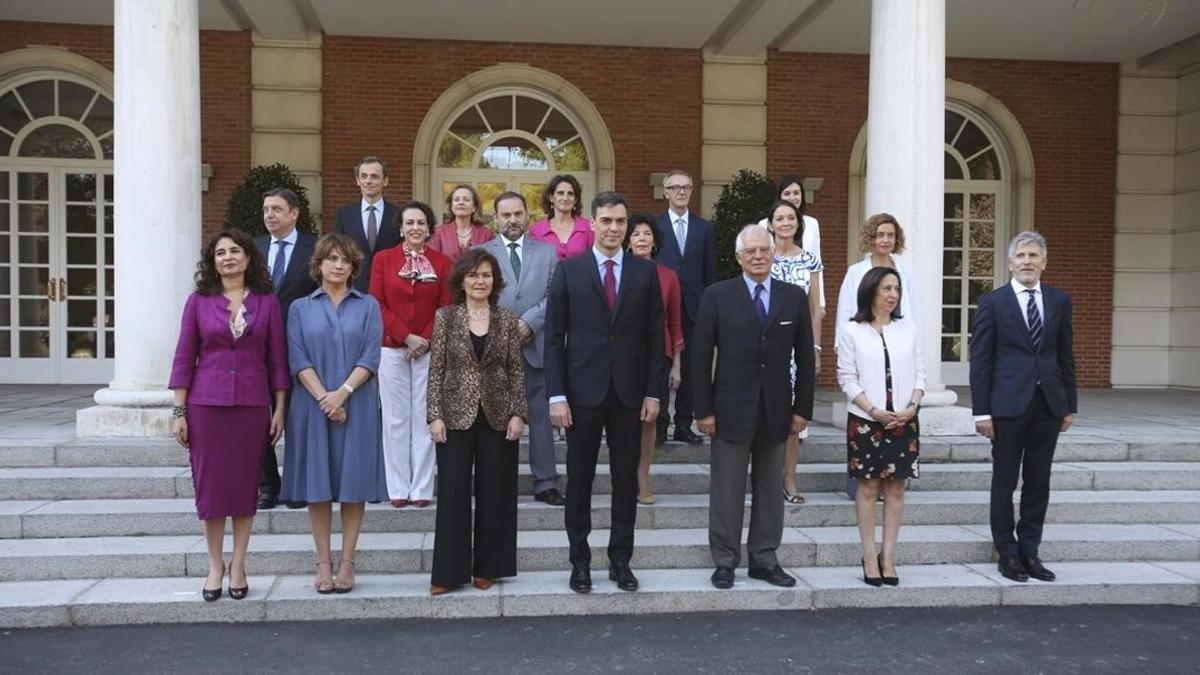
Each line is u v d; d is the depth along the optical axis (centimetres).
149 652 414
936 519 584
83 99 1120
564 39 1140
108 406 638
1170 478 636
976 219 1248
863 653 423
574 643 431
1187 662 417
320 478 448
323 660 407
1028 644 437
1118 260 1248
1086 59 1224
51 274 1120
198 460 444
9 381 1119
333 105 1123
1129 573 521
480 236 607
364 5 1022
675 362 602
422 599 461
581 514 474
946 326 1249
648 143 1169
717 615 472
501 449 469
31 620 445
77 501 559
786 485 582
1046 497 508
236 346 443
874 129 717
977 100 1218
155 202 647
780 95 1182
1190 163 1218
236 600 454
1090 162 1241
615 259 478
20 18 1080
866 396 482
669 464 639
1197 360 1211
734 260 1034
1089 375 1251
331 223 1127
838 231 1197
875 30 717
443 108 1138
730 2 1013
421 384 550
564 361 472
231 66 1102
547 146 1174
